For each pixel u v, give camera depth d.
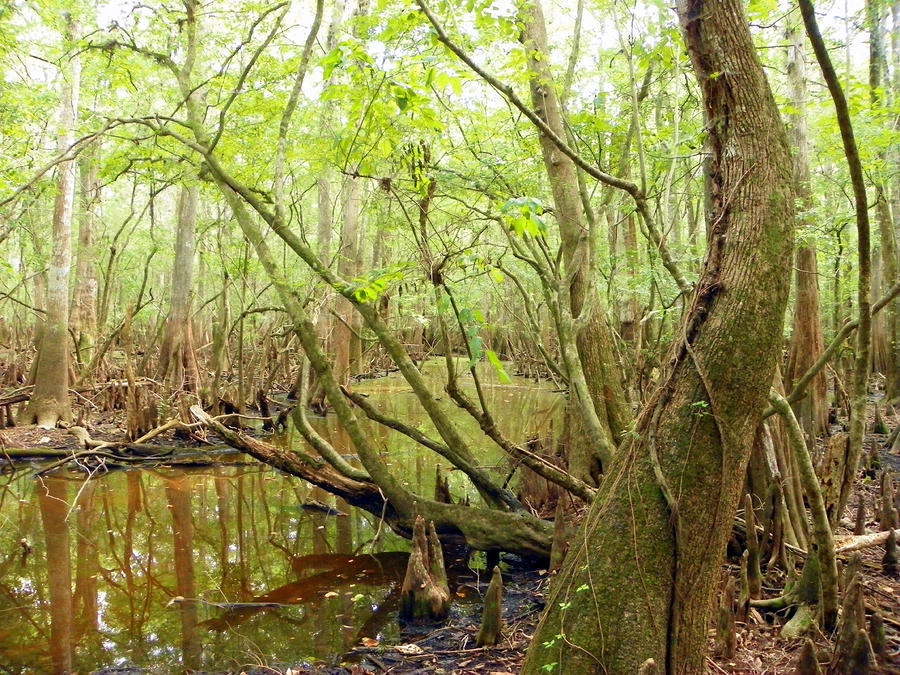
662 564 2.66
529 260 6.01
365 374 20.38
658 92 8.14
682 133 7.54
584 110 7.41
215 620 4.79
